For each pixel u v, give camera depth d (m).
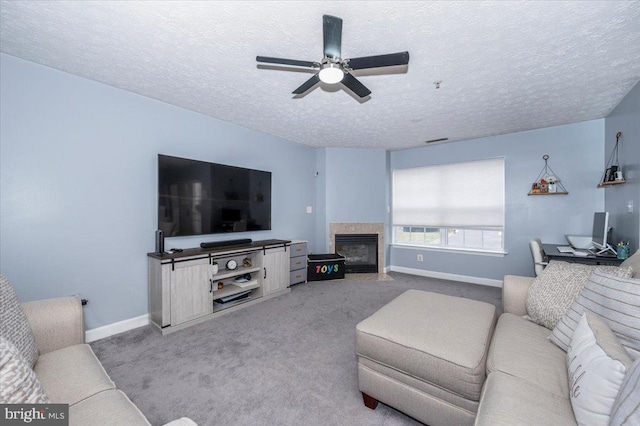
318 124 3.56
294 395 1.65
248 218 3.67
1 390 0.69
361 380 1.55
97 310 2.43
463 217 4.40
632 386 0.71
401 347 1.38
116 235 2.54
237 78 2.33
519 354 1.29
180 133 2.99
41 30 1.71
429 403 1.33
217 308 2.94
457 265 4.45
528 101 2.80
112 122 2.50
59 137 2.22
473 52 1.92
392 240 5.23
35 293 2.13
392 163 5.18
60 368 1.18
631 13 1.52
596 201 3.38
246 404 1.57
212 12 1.53
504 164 4.03
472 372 1.19
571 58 2.00
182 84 2.44
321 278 4.39
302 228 4.72
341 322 2.75
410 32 1.70
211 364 1.99
